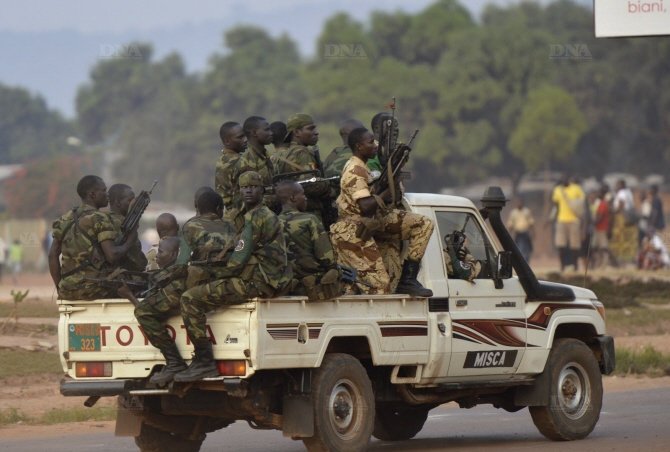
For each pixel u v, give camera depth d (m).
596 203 116.00
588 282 98.44
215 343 31.48
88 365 33.47
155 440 35.88
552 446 37.97
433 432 43.25
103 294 34.66
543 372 39.19
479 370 37.06
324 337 32.47
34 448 38.72
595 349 41.75
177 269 32.06
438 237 36.62
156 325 32.06
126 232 35.59
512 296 38.31
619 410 47.69
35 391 52.53
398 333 34.53
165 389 32.12
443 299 36.12
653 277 105.69
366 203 34.69
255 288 31.00
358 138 35.22
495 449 37.53
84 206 35.47
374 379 35.53
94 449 38.50
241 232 31.91
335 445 32.81
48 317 70.50
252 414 32.66
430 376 35.75
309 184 36.09
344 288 34.25
